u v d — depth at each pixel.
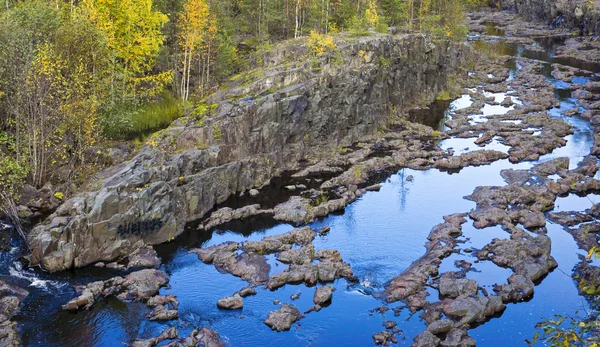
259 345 36.28
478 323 39.16
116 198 45.88
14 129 54.97
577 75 114.56
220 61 83.31
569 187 61.34
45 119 51.84
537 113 86.94
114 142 60.84
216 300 41.06
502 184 63.00
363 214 55.44
